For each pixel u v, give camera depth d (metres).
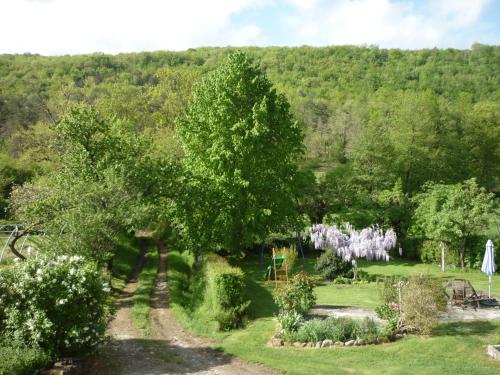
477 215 34.81
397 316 18.16
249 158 31.66
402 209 43.81
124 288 27.73
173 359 16.30
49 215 26.23
